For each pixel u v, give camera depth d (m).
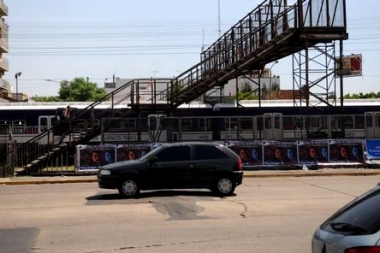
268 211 12.82
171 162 15.80
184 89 31.02
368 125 26.98
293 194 16.31
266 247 8.80
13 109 35.88
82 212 12.95
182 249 8.73
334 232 4.50
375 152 26.16
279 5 29.27
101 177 15.67
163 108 30.33
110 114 33.28
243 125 28.67
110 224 11.22
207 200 14.84
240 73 31.30
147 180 15.65
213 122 29.53
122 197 15.60
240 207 13.48
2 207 14.10
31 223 11.48
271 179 21.95
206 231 10.28
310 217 11.94
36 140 27.19
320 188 18.09
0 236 10.04
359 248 4.07
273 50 28.22
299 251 8.50
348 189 17.69
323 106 36.94
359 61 47.97
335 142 25.92
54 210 13.38
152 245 9.06
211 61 33.09
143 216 12.20
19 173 24.80
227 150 16.28
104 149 24.31
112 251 8.65
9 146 25.42
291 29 26.91
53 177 23.44
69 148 26.38
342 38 27.33
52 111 36.09
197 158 15.93
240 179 16.19
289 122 28.08
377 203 4.49
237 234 9.96
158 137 25.80
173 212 12.71
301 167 25.53
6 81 78.38
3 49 74.88
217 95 50.50
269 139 26.05
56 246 9.11
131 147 24.34
